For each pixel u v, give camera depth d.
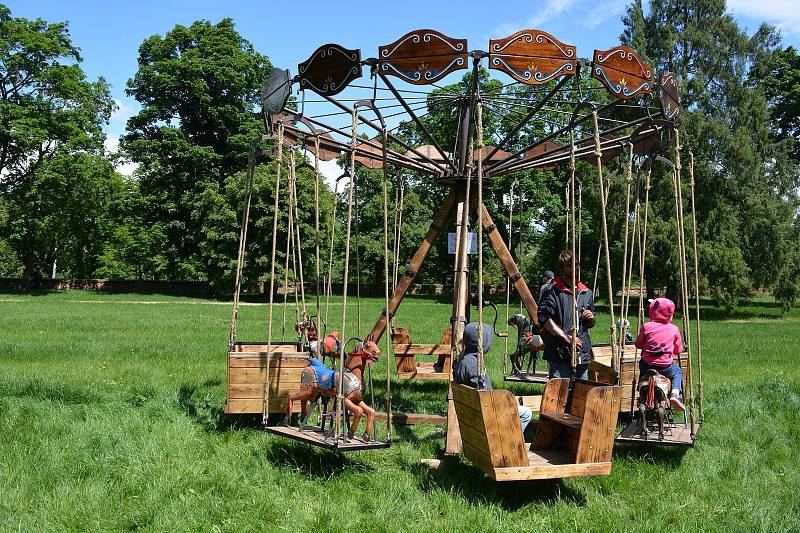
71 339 17.52
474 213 8.77
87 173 45.25
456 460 6.90
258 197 44.81
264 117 7.97
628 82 6.80
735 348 18.17
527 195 42.06
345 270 6.15
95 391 9.37
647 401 6.83
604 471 5.59
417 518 5.48
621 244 34.16
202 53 48.97
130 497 5.74
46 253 53.34
